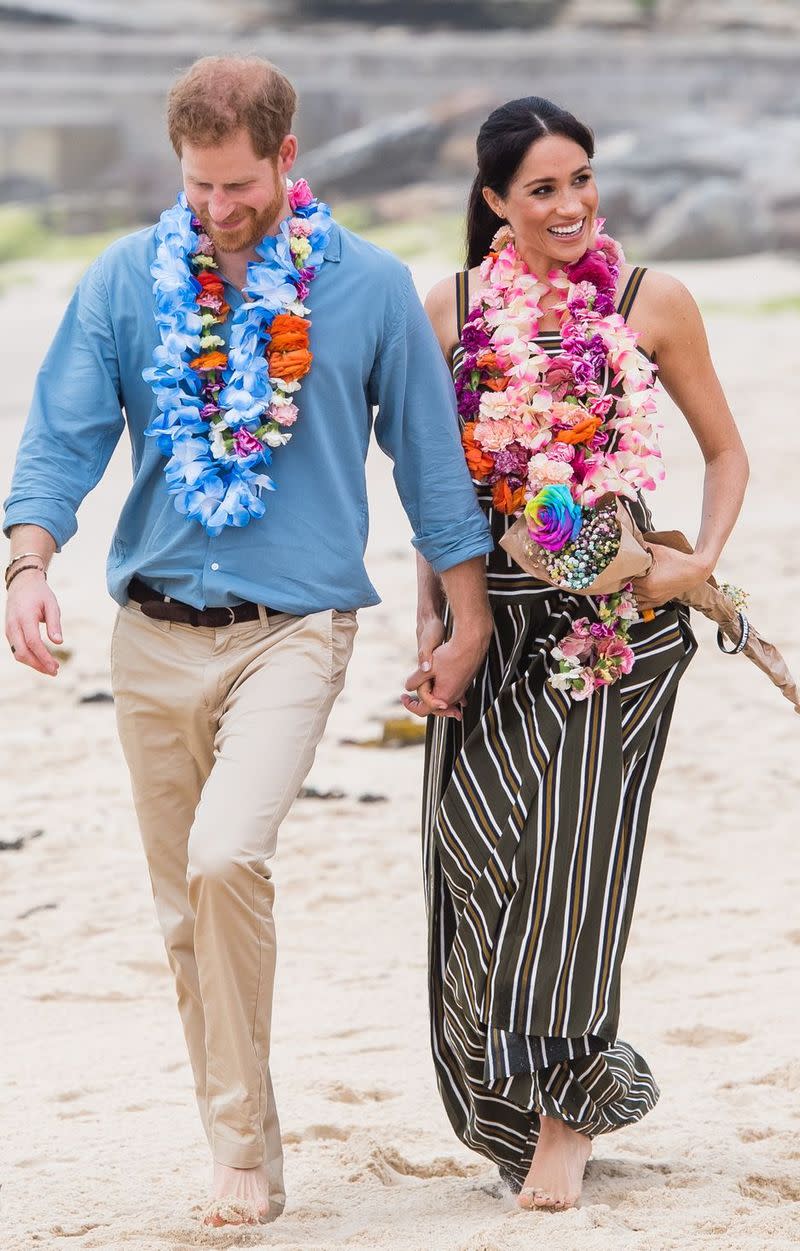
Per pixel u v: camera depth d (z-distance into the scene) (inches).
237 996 393.4
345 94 6328.7
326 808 808.9
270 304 399.5
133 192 6264.8
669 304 426.6
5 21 6643.7
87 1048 554.3
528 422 416.5
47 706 994.1
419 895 700.7
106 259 414.6
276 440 402.6
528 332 423.8
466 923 414.3
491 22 6968.5
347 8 6958.7
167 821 423.8
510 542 408.8
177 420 404.8
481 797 414.3
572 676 409.7
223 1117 399.5
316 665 405.7
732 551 1349.7
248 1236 387.2
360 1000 587.5
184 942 422.9
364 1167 441.7
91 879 726.5
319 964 627.8
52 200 6038.4
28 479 405.7
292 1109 487.2
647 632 420.8
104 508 1622.8
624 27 6914.4
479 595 418.6
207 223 406.0
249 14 6963.6
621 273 429.7
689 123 5433.1
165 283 403.9
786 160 4864.7
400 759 885.8
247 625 408.2
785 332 3080.7
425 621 436.8
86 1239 387.2
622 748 414.9
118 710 422.9
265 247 407.5
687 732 916.0
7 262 5260.8
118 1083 518.9
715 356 2755.9
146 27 6648.6
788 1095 486.0
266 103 392.2
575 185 419.8
